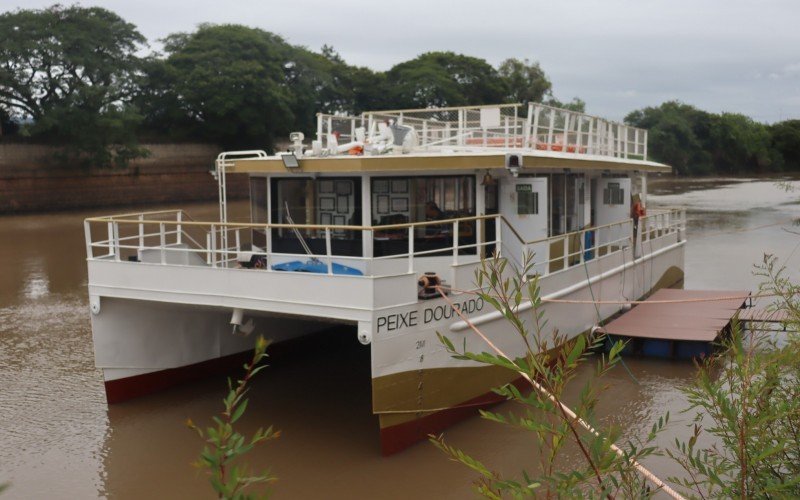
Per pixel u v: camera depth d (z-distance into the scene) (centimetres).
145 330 1251
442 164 1134
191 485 956
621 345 409
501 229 1234
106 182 5547
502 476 941
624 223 1691
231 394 359
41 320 1884
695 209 4559
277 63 6544
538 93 8631
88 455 1045
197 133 6359
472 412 1132
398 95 7712
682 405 1175
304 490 923
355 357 1517
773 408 508
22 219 4650
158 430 1134
